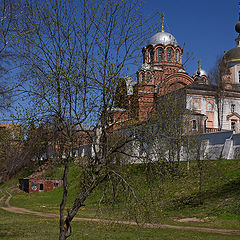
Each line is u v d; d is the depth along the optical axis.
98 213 12.16
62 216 11.63
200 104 60.12
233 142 40.66
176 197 31.45
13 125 11.88
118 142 12.02
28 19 11.58
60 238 11.56
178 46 67.56
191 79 63.66
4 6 13.17
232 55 76.62
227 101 62.88
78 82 11.46
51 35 11.52
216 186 33.31
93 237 20.48
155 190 11.69
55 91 11.44
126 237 20.11
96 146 12.39
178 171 12.56
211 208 28.88
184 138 12.89
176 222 25.89
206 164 31.69
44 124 11.73
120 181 11.39
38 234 22.19
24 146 13.49
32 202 47.38
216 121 61.16
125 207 11.71
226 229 23.11
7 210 39.38
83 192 11.86
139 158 11.77
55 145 11.96
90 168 11.84
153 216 11.90
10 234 22.20
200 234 21.12
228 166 37.06
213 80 60.38
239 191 30.92
